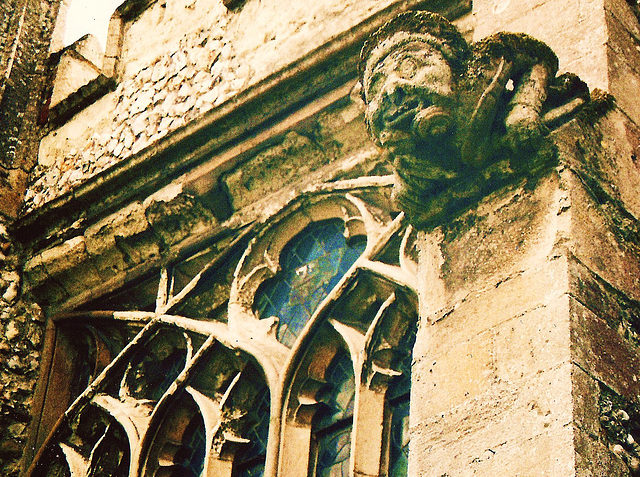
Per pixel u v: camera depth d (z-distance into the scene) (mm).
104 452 8344
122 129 9398
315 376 7484
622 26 6551
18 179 9852
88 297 9234
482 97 5609
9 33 10820
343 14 8297
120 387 8586
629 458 4961
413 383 5590
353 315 7535
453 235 5934
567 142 5793
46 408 9055
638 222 5840
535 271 5484
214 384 8086
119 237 8984
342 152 8242
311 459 7254
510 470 4957
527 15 6742
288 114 8336
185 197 8648
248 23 9039
